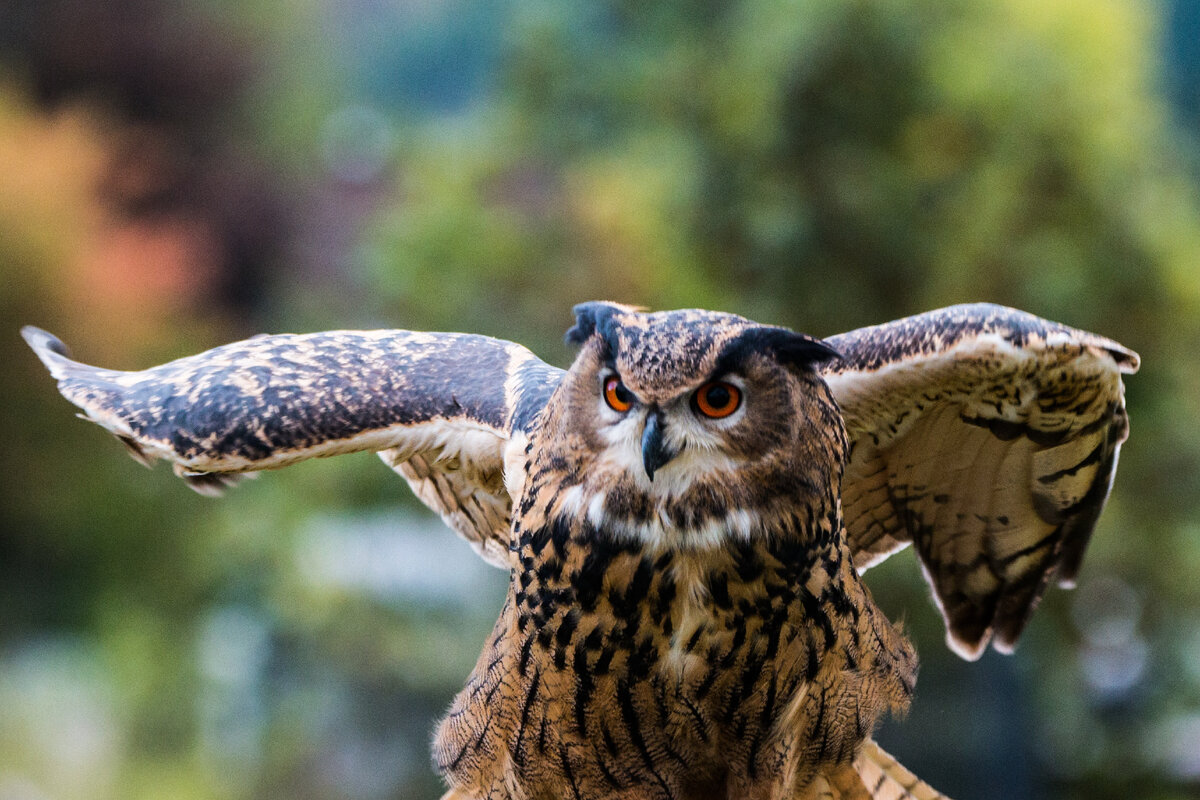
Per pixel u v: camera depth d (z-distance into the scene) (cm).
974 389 576
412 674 1622
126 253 2870
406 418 596
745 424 480
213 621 2192
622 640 505
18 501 2453
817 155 1328
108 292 2638
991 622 674
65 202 2694
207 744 2025
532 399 576
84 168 2912
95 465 2466
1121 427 598
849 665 528
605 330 491
